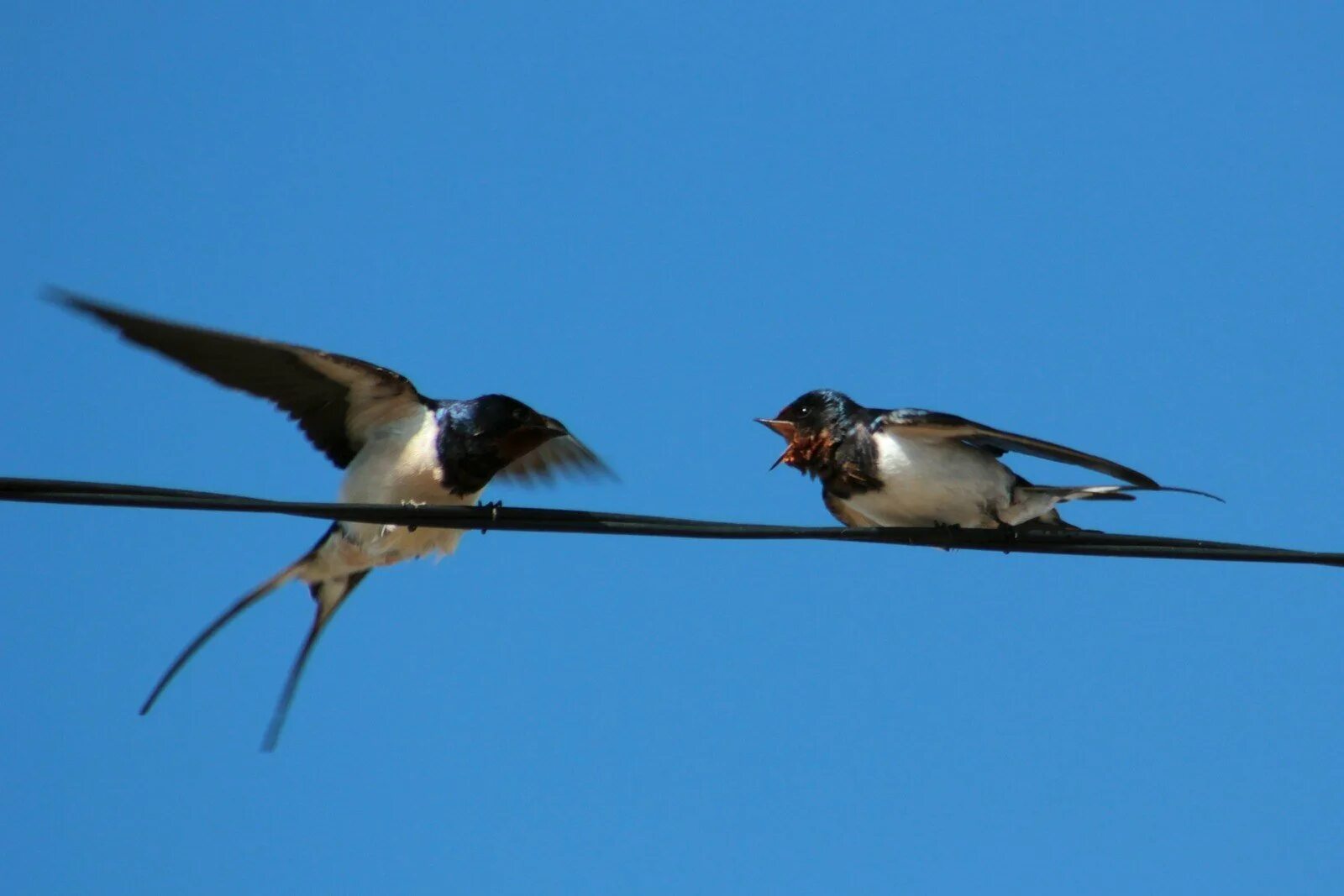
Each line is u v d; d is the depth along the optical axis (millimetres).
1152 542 13312
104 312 13281
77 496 11680
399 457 14781
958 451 14633
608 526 12867
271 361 14438
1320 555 12844
